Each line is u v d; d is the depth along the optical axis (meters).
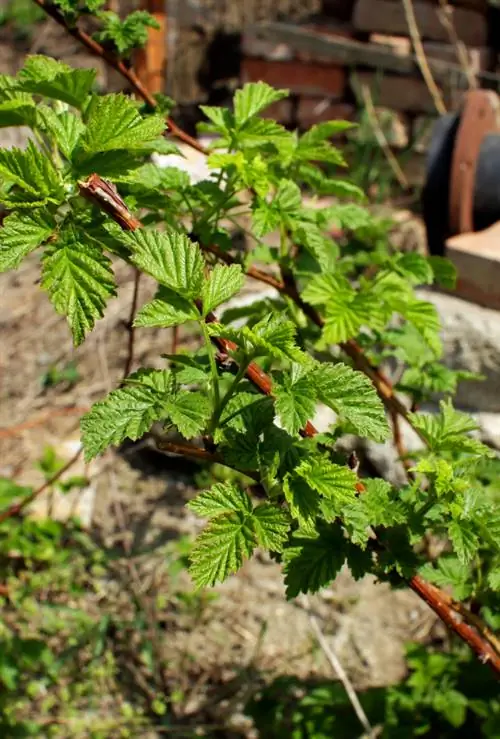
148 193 1.81
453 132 3.93
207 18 6.12
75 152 1.44
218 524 1.36
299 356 1.34
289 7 6.64
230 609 3.64
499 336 3.52
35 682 3.42
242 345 1.38
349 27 5.83
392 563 1.67
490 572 1.77
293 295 2.16
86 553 3.76
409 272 2.25
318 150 1.98
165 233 1.37
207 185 1.92
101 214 1.42
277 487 1.46
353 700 2.84
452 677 3.00
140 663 3.47
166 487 4.06
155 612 3.55
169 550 3.75
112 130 1.38
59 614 3.57
